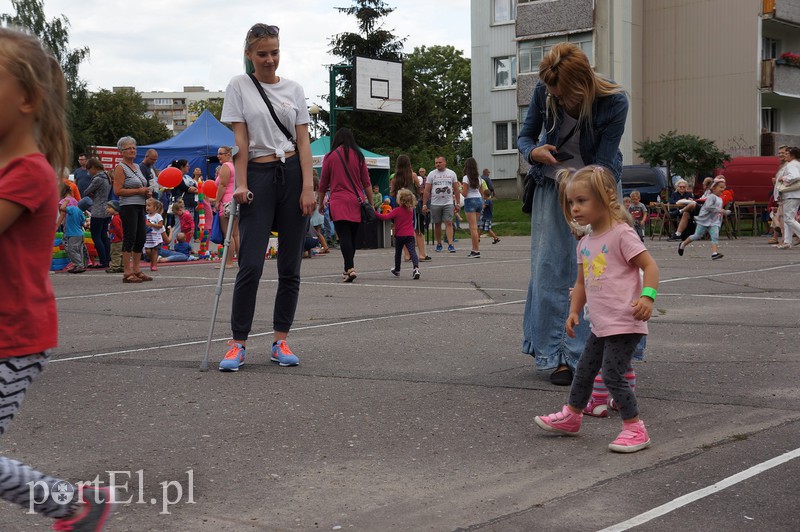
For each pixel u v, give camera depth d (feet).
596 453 13.56
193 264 55.93
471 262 52.85
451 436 14.58
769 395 16.89
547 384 18.29
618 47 135.54
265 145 20.25
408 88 199.00
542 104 18.17
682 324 25.91
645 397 16.92
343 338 24.49
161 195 68.08
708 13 134.51
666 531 10.34
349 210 40.11
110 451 13.93
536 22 141.28
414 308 30.73
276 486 12.23
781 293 33.50
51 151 8.66
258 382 18.80
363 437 14.57
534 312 18.48
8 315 8.27
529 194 18.60
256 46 20.31
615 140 17.37
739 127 133.18
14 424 15.56
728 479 12.10
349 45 204.85
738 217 82.79
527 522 10.75
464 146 263.08
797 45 143.02
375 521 10.89
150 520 11.00
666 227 84.53
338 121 197.77
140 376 19.53
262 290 37.35
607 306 13.69
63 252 53.01
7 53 8.24
